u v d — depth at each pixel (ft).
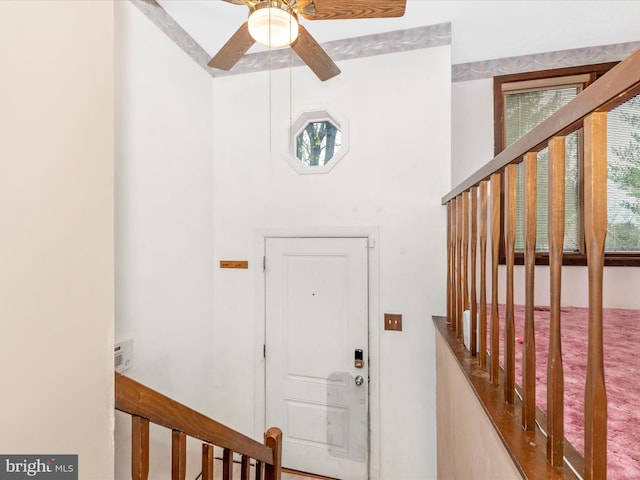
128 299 5.76
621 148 7.54
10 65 1.27
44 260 1.40
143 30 6.17
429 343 7.25
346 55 7.78
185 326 7.38
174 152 7.06
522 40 7.70
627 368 4.02
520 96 8.37
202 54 8.13
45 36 1.41
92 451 1.61
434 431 7.17
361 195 7.70
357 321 7.68
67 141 1.50
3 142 1.25
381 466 7.47
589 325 1.93
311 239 8.00
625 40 7.68
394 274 7.48
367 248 7.64
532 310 2.75
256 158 8.37
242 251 8.42
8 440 1.28
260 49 8.20
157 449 6.33
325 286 7.89
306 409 7.95
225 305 8.51
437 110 7.27
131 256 5.84
